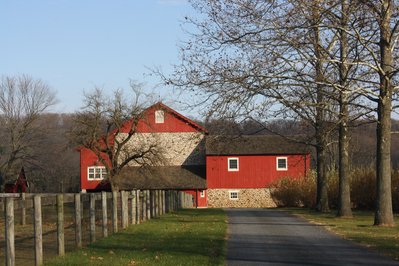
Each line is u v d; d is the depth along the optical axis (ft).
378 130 74.59
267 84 71.05
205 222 81.35
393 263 40.88
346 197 94.73
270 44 68.59
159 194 102.22
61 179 255.50
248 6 66.13
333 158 155.43
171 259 42.16
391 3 69.41
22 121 223.71
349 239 57.31
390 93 73.41
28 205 37.50
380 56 74.69
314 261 42.09
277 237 59.82
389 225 73.77
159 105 163.32
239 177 199.21
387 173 74.33
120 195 71.36
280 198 158.51
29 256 44.50
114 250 47.65
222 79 70.64
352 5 66.80
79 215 49.42
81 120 152.15
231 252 47.24
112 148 159.33
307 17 64.75
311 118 91.66
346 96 79.30
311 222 82.48
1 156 221.25
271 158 198.59
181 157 203.21
